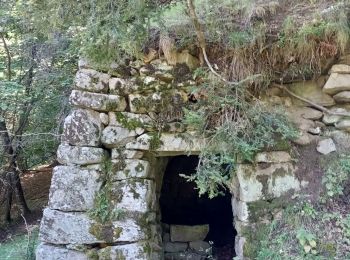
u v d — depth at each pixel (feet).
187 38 12.12
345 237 11.06
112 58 11.84
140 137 12.32
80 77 12.27
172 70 12.43
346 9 11.35
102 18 10.30
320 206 11.81
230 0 12.05
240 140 11.61
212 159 11.57
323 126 12.66
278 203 12.00
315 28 11.17
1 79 21.61
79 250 11.84
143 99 12.37
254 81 12.12
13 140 22.85
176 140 12.29
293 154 12.34
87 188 12.04
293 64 12.12
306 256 10.91
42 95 22.07
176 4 11.64
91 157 12.11
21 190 24.94
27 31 19.24
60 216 11.94
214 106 12.00
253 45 11.86
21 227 22.63
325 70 12.36
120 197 12.15
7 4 18.74
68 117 12.32
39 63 21.84
